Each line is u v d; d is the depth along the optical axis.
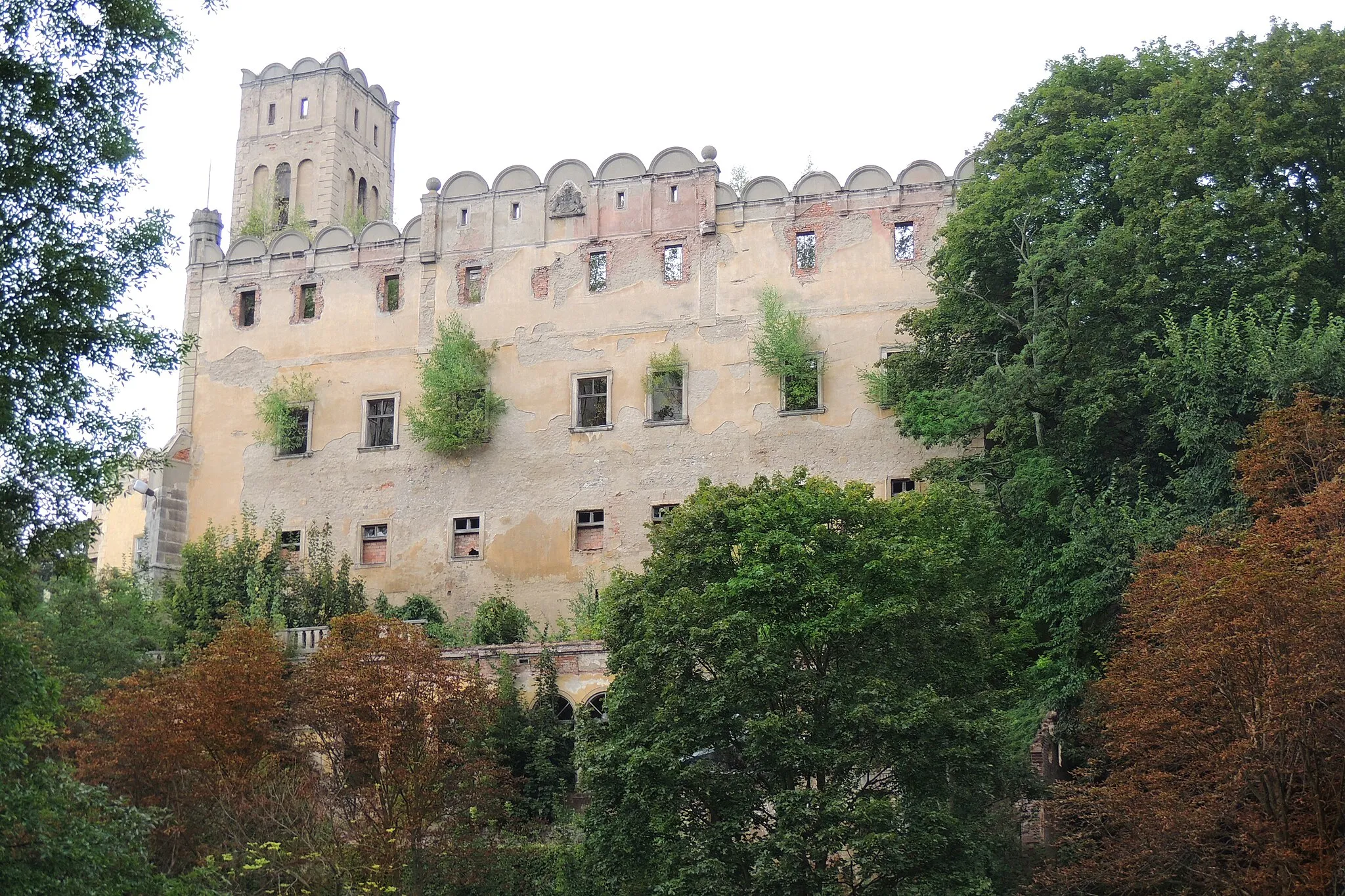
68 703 37.59
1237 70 44.28
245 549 52.69
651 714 32.09
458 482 55.53
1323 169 43.66
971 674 33.12
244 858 32.50
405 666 36.03
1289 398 37.41
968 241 47.31
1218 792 29.17
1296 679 27.62
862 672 31.91
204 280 60.22
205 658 37.19
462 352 55.66
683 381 54.28
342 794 35.00
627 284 55.62
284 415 57.34
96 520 22.56
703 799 31.16
